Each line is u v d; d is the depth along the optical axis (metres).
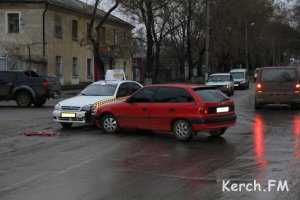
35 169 10.96
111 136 16.45
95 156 12.58
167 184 9.33
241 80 54.34
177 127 15.42
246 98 37.31
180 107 15.39
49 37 48.38
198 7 53.81
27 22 47.47
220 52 70.31
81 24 55.28
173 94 15.77
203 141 15.20
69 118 18.59
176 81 58.72
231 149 13.53
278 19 95.00
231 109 16.11
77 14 54.12
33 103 30.66
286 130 17.69
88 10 55.06
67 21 52.16
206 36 51.81
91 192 8.77
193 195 8.48
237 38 69.69
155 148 13.88
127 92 19.91
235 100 34.81
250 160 11.75
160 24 50.06
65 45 51.66
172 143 14.85
